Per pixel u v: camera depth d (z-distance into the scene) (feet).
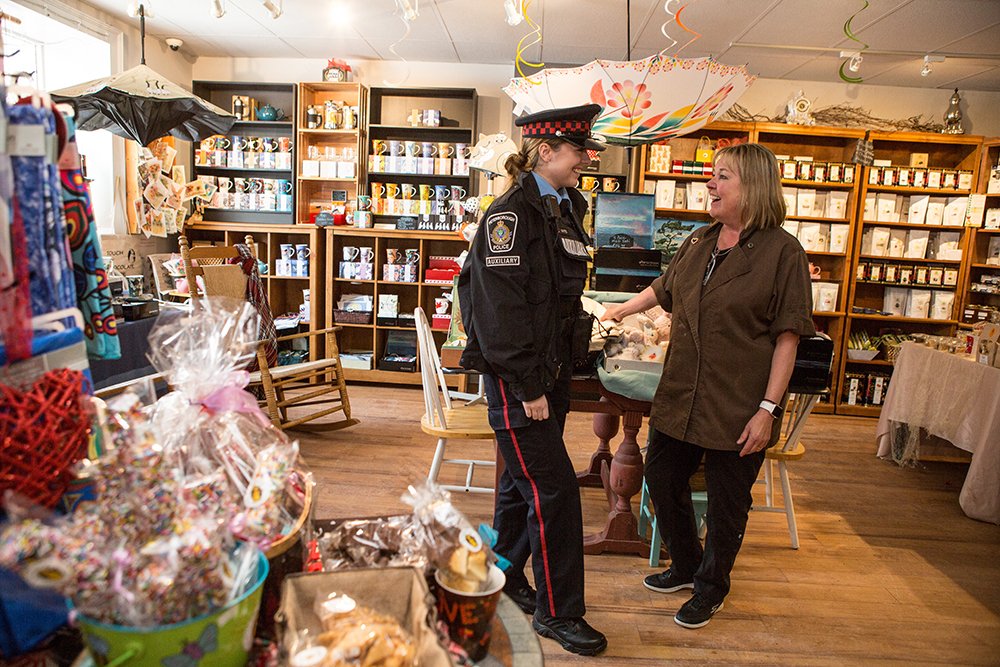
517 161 6.09
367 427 14.14
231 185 18.75
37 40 14.88
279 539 2.72
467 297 6.16
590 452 13.41
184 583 2.14
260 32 16.16
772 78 18.33
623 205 12.06
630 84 7.67
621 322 8.27
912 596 8.29
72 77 15.29
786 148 18.71
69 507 2.57
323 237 18.22
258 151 18.25
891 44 14.52
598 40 15.61
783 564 9.00
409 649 2.31
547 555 6.39
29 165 2.61
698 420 6.58
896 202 18.20
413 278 17.83
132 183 15.97
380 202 18.34
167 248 18.37
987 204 17.93
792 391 7.25
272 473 2.83
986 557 9.52
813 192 17.94
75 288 3.05
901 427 13.80
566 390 6.53
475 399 10.23
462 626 2.97
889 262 18.75
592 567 8.50
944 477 13.03
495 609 3.05
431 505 3.22
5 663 2.32
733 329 6.40
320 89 18.40
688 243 7.25
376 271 17.80
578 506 6.31
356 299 18.42
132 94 11.20
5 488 2.26
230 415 3.14
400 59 18.43
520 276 5.62
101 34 15.03
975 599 8.29
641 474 8.75
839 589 8.38
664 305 7.63
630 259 10.24
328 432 13.74
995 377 10.90
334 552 3.26
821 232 18.31
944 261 18.11
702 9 13.02
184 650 2.12
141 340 11.76
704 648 6.91
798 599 8.07
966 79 17.03
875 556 9.40
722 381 6.48
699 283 6.66
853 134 17.53
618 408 8.45
